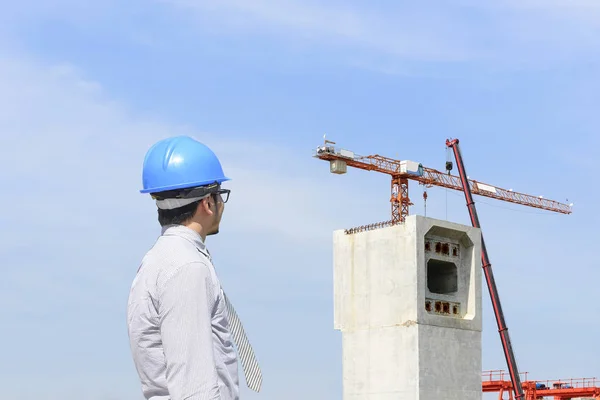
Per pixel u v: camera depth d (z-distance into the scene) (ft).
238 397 15.34
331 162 369.50
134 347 15.02
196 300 14.47
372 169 380.17
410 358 133.39
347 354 142.92
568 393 253.44
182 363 14.16
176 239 15.42
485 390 267.80
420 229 137.18
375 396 137.18
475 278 143.74
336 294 146.82
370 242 143.43
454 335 138.21
